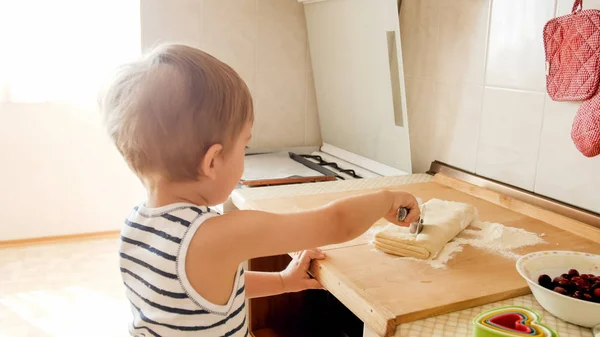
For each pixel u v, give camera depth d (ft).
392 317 2.73
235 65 6.81
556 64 4.22
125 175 10.25
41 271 8.68
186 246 2.53
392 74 5.64
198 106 2.45
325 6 6.25
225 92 2.53
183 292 2.54
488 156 5.08
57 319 7.16
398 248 3.55
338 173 6.16
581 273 3.18
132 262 2.68
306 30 7.05
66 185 9.96
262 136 7.15
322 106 7.12
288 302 5.51
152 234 2.63
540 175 4.53
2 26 8.99
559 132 4.32
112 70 2.67
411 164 5.90
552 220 4.21
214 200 2.79
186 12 6.44
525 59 4.57
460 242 3.80
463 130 5.37
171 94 2.43
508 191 4.77
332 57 6.48
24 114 9.44
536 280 3.08
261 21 6.81
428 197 4.89
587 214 4.07
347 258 3.51
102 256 9.37
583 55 3.99
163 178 2.62
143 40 6.32
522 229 4.06
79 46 9.50
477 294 3.02
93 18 9.50
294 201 4.69
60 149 9.78
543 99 4.43
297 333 5.40
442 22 5.54
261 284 3.48
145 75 2.49
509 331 2.39
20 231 9.86
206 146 2.52
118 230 10.48
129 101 2.49
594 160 4.06
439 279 3.22
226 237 2.56
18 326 6.95
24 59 9.20
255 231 2.64
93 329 6.93
